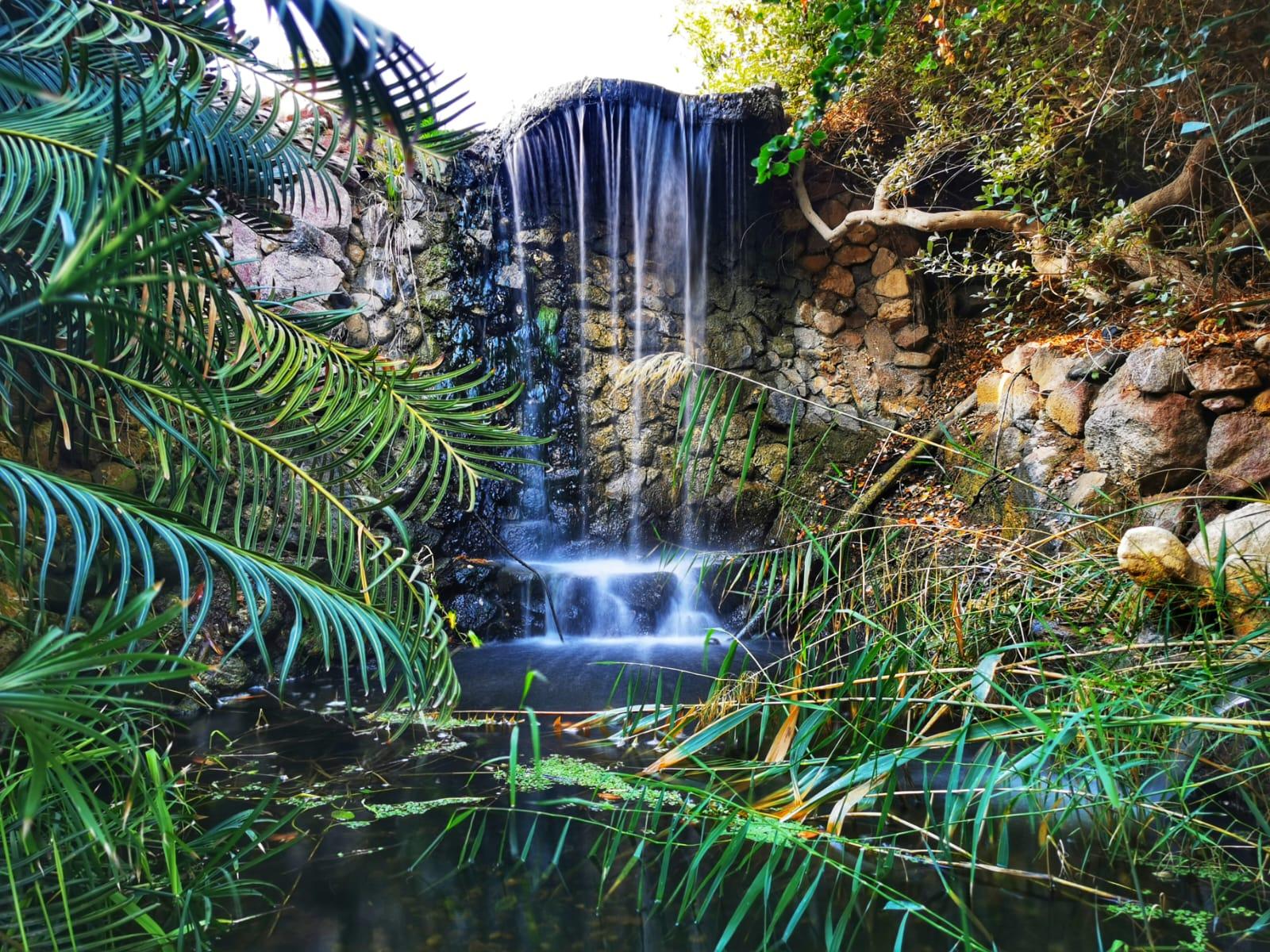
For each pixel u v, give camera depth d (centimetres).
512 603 525
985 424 496
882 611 293
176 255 163
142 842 152
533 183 596
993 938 170
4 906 134
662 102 578
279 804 249
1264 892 186
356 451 212
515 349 588
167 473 184
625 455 617
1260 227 380
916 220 542
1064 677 209
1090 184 470
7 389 182
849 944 171
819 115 443
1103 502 379
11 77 81
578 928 179
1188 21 334
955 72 483
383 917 184
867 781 218
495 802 250
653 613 533
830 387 630
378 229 533
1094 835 206
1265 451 357
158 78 162
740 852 216
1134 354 395
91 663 90
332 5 102
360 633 170
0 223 142
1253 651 211
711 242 627
